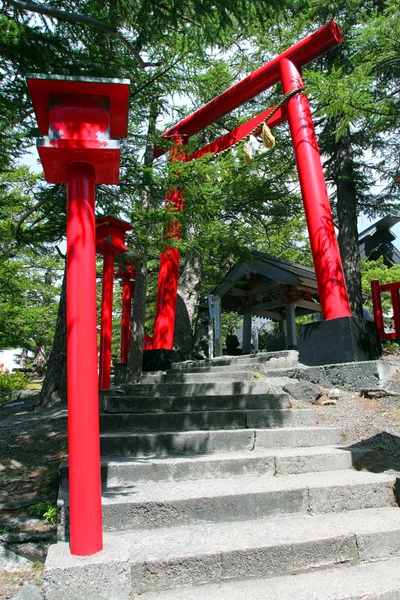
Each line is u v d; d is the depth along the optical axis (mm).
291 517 3250
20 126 5402
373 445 4223
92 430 2426
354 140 11766
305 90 5980
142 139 6910
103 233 6609
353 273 10391
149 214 6281
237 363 7590
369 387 5473
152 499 3098
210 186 6730
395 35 5656
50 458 4621
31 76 2461
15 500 3801
